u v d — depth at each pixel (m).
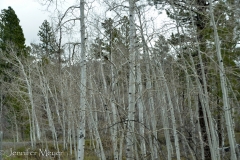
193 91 8.67
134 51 7.83
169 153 8.53
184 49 10.13
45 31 20.42
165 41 9.10
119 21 8.56
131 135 7.36
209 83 10.12
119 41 10.05
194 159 8.06
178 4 9.05
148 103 11.26
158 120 11.64
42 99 21.67
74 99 11.70
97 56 11.21
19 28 28.44
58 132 22.64
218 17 8.73
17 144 23.59
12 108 23.94
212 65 9.35
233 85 10.34
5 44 26.06
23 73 20.30
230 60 10.06
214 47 9.49
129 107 7.46
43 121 23.77
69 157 18.22
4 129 26.42
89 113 9.94
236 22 8.77
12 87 22.69
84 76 8.28
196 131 10.11
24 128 26.62
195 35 8.02
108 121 9.69
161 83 9.16
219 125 11.45
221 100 10.02
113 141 8.44
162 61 10.25
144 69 10.70
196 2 9.50
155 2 8.73
